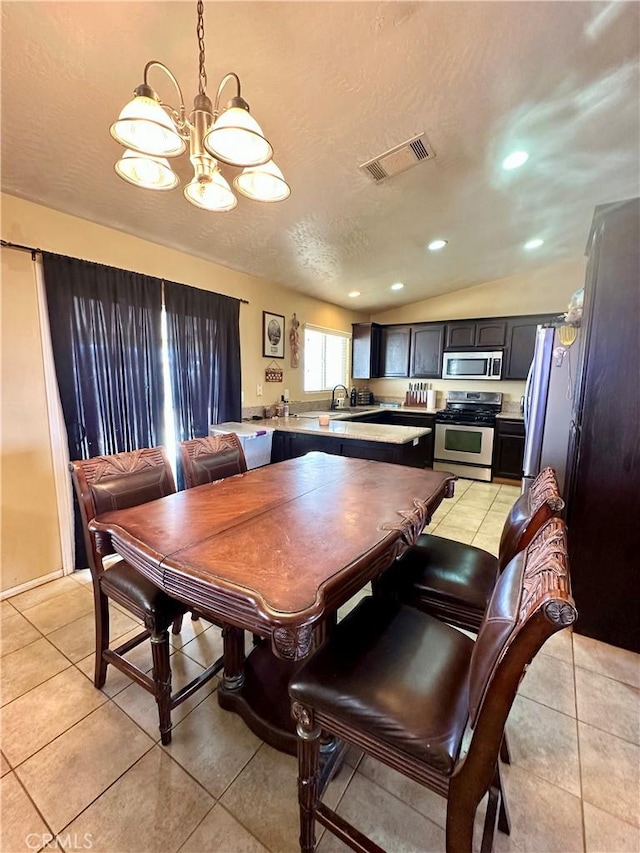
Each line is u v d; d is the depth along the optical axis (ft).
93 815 3.73
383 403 19.69
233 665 4.96
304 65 4.78
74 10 3.89
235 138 3.70
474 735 2.46
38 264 7.20
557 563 2.45
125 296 8.48
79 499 5.10
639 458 5.82
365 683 3.10
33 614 6.88
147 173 4.37
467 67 5.05
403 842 3.56
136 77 4.71
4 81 4.59
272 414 13.44
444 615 4.65
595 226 6.13
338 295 15.49
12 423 7.16
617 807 3.82
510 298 16.05
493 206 9.30
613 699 5.13
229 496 5.45
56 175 6.37
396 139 6.40
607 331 5.87
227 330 11.19
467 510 12.17
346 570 3.38
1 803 3.84
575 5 4.28
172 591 3.52
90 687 5.31
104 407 8.25
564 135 6.70
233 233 9.16
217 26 4.13
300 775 3.26
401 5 4.14
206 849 3.47
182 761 4.27
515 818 3.71
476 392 16.98
